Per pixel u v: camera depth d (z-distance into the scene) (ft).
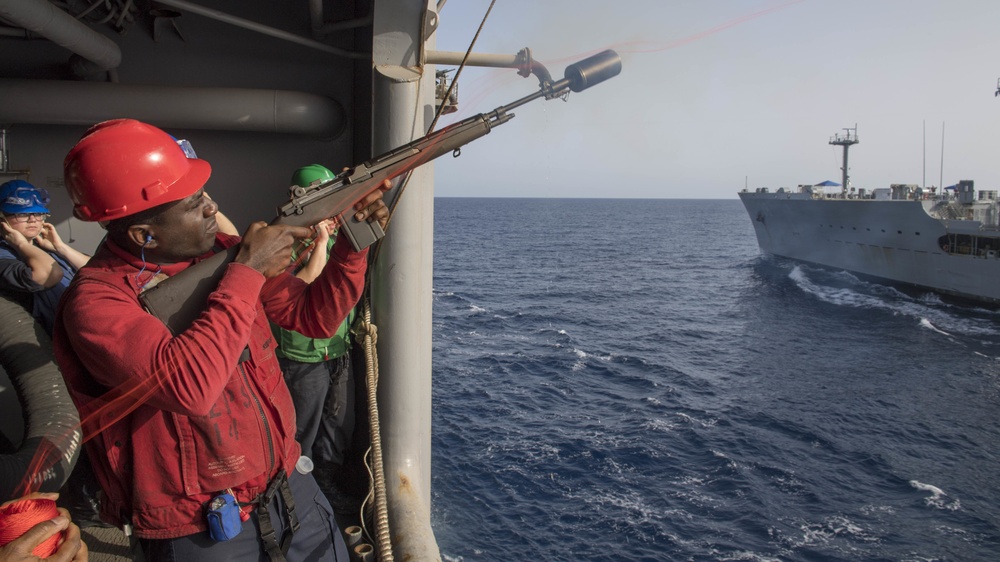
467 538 55.42
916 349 121.49
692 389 97.91
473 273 216.74
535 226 431.02
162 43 13.25
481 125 6.63
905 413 90.53
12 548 4.68
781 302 165.99
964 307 146.92
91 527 9.82
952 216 150.92
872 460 75.36
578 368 106.42
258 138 13.75
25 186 9.33
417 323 10.23
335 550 6.59
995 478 70.90
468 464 68.85
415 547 8.80
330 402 11.00
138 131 5.24
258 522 5.81
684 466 71.10
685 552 55.21
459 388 93.35
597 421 82.89
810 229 202.80
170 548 5.62
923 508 64.59
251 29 12.07
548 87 6.93
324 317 6.44
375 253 10.03
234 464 5.52
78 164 5.07
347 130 13.79
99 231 13.97
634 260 255.70
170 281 5.19
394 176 6.28
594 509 60.95
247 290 5.07
